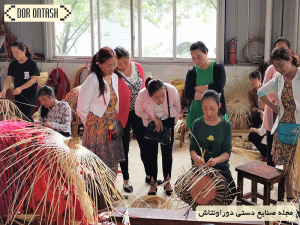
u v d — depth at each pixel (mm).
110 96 2814
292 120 2668
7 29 6527
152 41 6211
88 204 1380
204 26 5988
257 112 4398
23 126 1457
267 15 5602
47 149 1321
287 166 2586
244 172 2553
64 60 6426
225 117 3090
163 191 3279
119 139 2959
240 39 5996
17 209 1332
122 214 1617
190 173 2459
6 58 6449
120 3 6160
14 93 4031
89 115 2777
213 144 2654
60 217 1355
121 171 3504
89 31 6395
